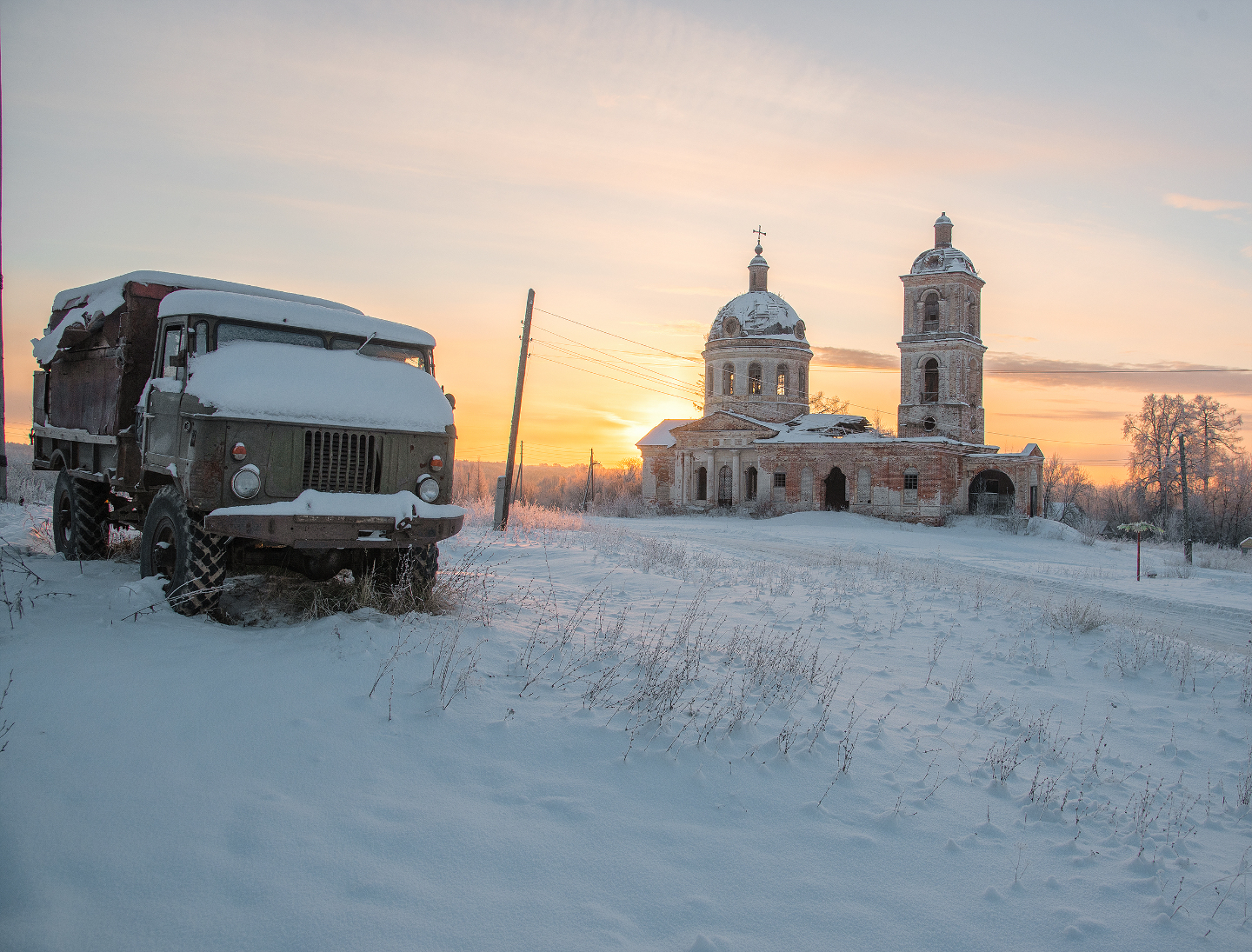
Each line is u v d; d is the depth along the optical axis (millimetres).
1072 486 79188
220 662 5680
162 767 4316
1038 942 3826
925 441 44969
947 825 4953
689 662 7203
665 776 5043
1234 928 4094
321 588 8117
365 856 3799
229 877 3535
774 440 50875
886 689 7988
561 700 5941
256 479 6891
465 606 8211
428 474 7691
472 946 3293
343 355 7879
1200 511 63156
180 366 7367
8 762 4176
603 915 3609
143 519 8906
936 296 48594
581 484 71062
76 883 3393
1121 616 14742
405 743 4938
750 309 55719
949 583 17766
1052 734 7125
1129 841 5059
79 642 5820
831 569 19516
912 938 3740
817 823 4758
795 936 3645
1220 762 6805
